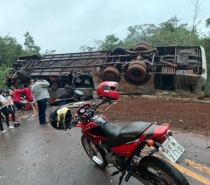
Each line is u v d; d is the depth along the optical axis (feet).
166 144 7.44
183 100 28.68
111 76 38.04
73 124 10.65
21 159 15.34
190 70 34.04
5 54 141.08
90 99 39.22
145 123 8.25
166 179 7.47
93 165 13.09
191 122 18.71
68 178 11.91
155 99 31.68
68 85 45.39
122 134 8.50
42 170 13.25
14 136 21.62
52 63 49.08
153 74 35.14
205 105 24.35
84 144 13.38
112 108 28.02
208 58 54.60
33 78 49.75
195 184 9.98
